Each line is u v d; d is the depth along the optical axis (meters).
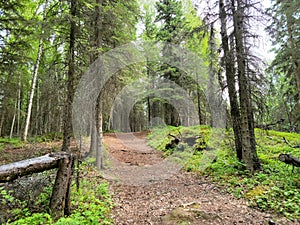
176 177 7.52
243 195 4.94
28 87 19.19
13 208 3.72
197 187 6.21
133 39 10.76
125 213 4.42
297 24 9.46
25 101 25.44
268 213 3.95
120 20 9.02
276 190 4.81
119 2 8.98
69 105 8.53
